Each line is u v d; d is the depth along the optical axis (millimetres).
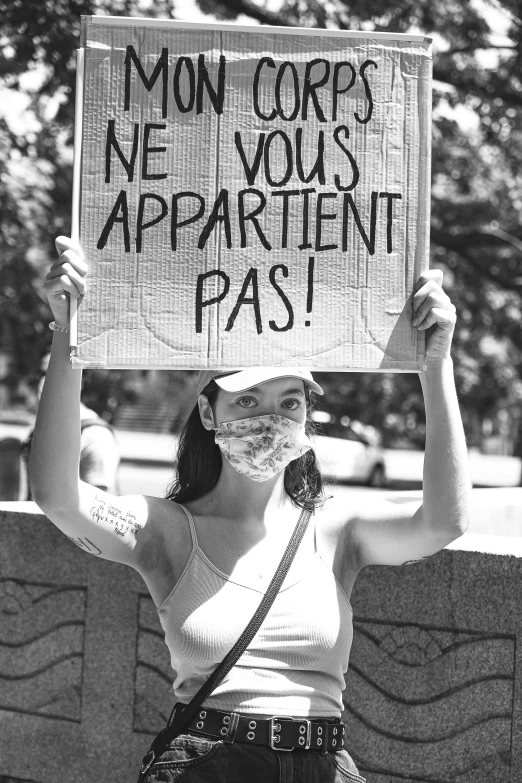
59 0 9398
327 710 2543
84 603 4395
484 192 13953
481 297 13789
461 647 3633
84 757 4371
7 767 4547
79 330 2525
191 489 2848
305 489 2803
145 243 2557
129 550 2648
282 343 2586
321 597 2592
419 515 2660
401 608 3750
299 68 2617
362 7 10023
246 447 2645
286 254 2596
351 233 2617
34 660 4496
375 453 21219
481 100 11117
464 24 10648
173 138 2574
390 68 2645
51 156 11789
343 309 2607
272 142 2604
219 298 2574
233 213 2582
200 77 2586
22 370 12391
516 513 5711
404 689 3730
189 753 2449
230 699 2484
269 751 2447
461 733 3615
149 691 4238
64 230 11906
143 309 2549
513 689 3523
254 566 2627
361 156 2625
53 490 2543
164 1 10086
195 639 2525
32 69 9641
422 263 2631
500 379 14023
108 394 11523
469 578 3621
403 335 2621
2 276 12250
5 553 4582
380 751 3760
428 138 2652
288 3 10555
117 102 2564
